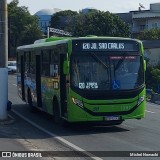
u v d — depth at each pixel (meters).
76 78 14.84
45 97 18.06
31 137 14.10
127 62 15.27
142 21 100.25
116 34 75.69
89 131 15.35
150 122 17.94
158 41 67.19
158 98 30.44
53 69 16.69
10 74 59.56
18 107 23.59
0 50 16.83
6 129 15.78
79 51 14.96
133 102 15.16
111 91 14.94
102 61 15.05
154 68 55.72
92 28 75.38
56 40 17.41
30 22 100.19
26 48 21.64
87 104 14.80
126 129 15.80
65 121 16.33
